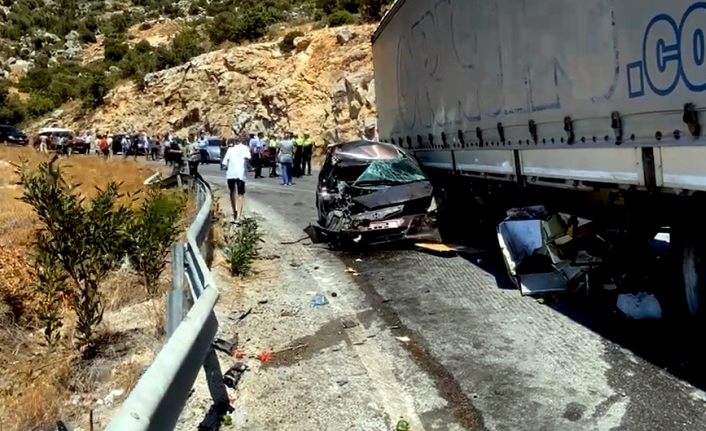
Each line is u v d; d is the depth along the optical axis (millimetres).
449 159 11039
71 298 8039
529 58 7242
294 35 49750
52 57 105500
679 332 5773
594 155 6008
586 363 5320
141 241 8062
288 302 7848
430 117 11641
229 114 49312
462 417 4590
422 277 8672
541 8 6852
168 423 3184
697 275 5668
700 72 4359
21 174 7797
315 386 5273
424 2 11352
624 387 4816
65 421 5145
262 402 5020
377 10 46719
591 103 5902
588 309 6641
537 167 7426
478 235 10805
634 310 6176
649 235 6688
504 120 8117
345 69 41000
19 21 121250
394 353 5914
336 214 11461
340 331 6656
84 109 67375
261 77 48031
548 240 7582
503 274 8398
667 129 4793
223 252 10422
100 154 46750
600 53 5688
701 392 4617
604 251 7004
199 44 68250
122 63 80250
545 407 4629
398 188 11227
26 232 12602
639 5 5039
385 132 16078
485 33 8570
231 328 6824
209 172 33219
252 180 27625
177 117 54125
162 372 3207
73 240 7121
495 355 5672
